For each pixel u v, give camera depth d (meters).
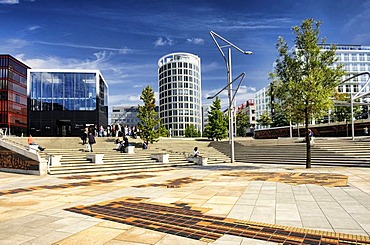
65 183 14.03
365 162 20.47
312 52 18.75
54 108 51.28
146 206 8.50
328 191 10.42
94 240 5.59
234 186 12.05
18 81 79.06
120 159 23.45
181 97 112.38
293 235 5.76
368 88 88.56
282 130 62.50
